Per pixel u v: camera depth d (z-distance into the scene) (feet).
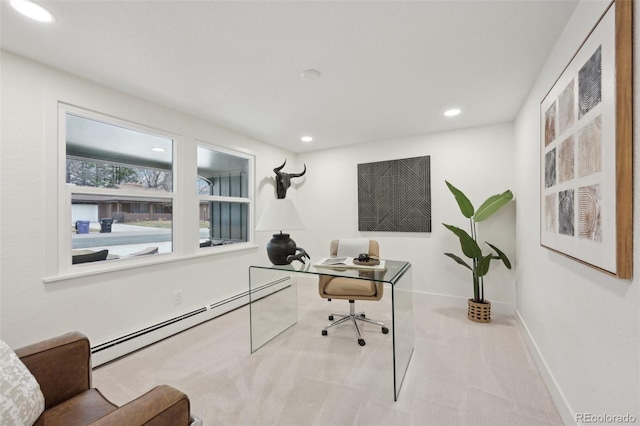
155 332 8.16
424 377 6.36
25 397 3.09
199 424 3.25
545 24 5.03
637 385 3.03
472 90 7.68
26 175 5.99
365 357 7.27
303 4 4.54
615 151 3.23
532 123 7.39
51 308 6.32
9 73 5.79
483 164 10.73
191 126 9.56
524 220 8.32
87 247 7.09
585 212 4.01
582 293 4.38
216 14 4.75
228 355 7.42
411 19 4.91
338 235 14.05
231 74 6.81
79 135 7.04
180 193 9.21
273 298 8.61
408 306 7.16
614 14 3.25
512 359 7.11
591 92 3.83
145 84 7.29
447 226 9.71
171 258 8.84
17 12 4.63
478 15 4.82
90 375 4.16
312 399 5.66
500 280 10.36
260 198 12.76
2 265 5.68
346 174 13.82
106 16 4.77
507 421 5.04
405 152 12.26
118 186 7.79
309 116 9.70
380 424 4.99
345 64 6.38
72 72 6.64
